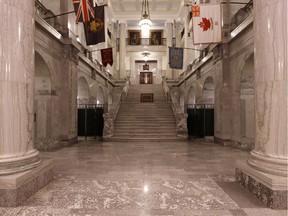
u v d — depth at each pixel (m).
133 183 4.91
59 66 10.97
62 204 3.76
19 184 3.73
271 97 3.80
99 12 10.26
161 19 26.73
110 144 11.34
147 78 30.53
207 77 14.31
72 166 6.55
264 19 3.91
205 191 4.37
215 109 12.19
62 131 11.09
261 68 3.97
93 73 17.12
